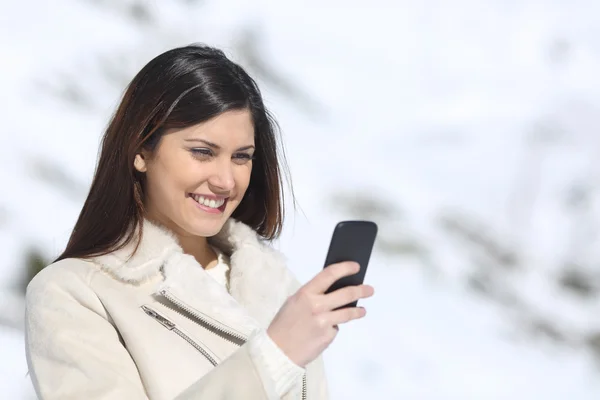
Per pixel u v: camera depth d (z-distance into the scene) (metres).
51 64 18.09
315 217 15.98
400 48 27.20
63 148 14.92
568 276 17.39
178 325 4.00
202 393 3.21
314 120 21.62
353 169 19.14
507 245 17.91
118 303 3.96
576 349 14.86
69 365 3.74
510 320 15.10
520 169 21.20
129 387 3.68
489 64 27.67
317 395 4.59
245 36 23.75
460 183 20.08
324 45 25.77
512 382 12.93
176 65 4.02
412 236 16.88
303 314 3.14
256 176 4.68
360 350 12.52
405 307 14.23
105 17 20.94
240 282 4.46
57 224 12.69
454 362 13.01
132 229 4.12
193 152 4.01
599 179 20.81
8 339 10.27
